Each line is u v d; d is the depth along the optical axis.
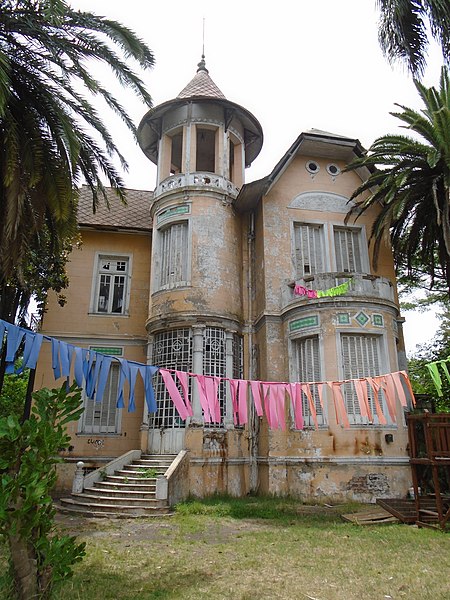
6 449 4.61
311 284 14.36
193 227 15.89
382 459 12.51
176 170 21.06
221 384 14.63
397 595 5.38
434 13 10.20
